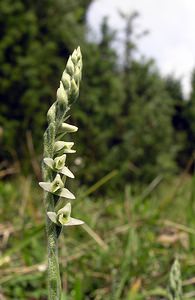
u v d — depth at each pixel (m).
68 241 4.72
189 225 5.07
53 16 26.58
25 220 5.12
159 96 29.53
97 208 6.12
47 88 24.69
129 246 4.28
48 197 1.33
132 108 27.98
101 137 24.44
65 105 1.36
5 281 4.08
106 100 26.11
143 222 4.92
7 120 23.50
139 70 29.83
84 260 4.38
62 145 1.36
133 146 26.41
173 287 1.79
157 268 4.52
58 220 1.29
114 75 27.64
